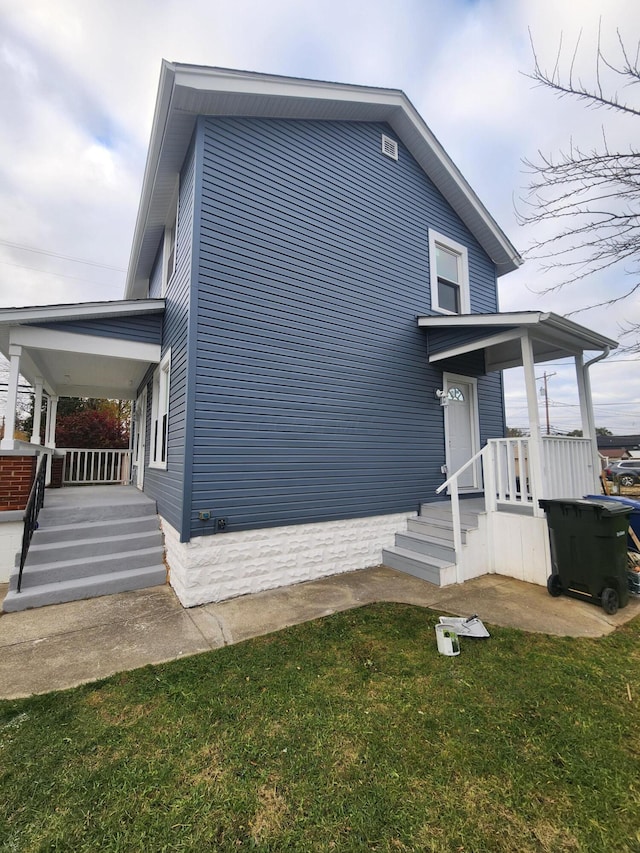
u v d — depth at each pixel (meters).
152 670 2.97
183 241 5.30
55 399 10.02
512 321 5.32
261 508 4.94
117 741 2.21
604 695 2.66
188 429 4.47
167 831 1.68
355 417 6.00
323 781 1.94
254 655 3.20
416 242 7.26
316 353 5.64
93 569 4.75
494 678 2.86
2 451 4.93
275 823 1.72
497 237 8.45
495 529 5.66
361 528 5.90
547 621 3.90
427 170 7.63
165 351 6.00
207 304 4.71
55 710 2.49
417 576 5.39
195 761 2.07
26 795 1.85
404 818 1.74
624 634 3.61
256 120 5.38
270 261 5.29
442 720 2.40
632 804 1.82
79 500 6.42
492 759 2.08
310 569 5.30
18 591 4.25
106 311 5.70
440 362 7.30
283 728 2.33
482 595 4.66
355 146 6.47
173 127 5.11
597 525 4.23
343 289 6.05
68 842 1.63
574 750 2.15
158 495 6.09
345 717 2.43
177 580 4.59
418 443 6.80
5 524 4.89
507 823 1.72
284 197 5.52
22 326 5.25
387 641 3.46
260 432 5.01
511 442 5.57
